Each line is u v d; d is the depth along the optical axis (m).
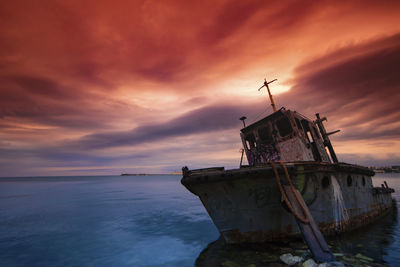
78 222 10.78
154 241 7.34
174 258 5.59
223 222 5.80
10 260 5.68
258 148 9.05
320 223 6.01
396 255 4.82
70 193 31.22
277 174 5.12
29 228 9.55
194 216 12.49
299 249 5.08
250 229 5.73
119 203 18.98
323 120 11.84
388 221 9.12
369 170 9.32
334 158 11.10
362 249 5.26
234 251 5.37
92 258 5.76
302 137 7.87
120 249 6.49
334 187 6.54
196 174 5.61
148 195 27.67
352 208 7.45
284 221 5.70
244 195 5.57
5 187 49.44
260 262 4.52
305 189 5.72
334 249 5.20
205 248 6.31
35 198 23.67
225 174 5.33
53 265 5.33
